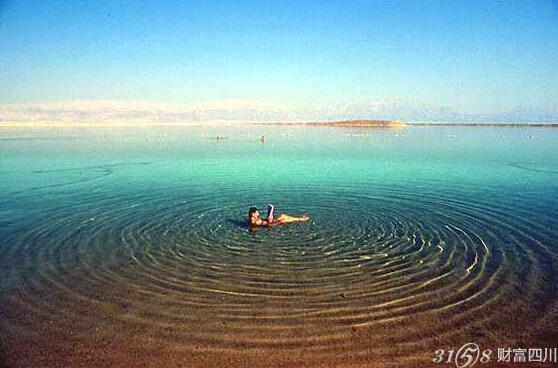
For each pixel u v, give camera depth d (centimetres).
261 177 2912
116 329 934
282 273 1236
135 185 2586
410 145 5819
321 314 999
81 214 1875
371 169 3338
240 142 6234
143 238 1545
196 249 1433
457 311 1011
